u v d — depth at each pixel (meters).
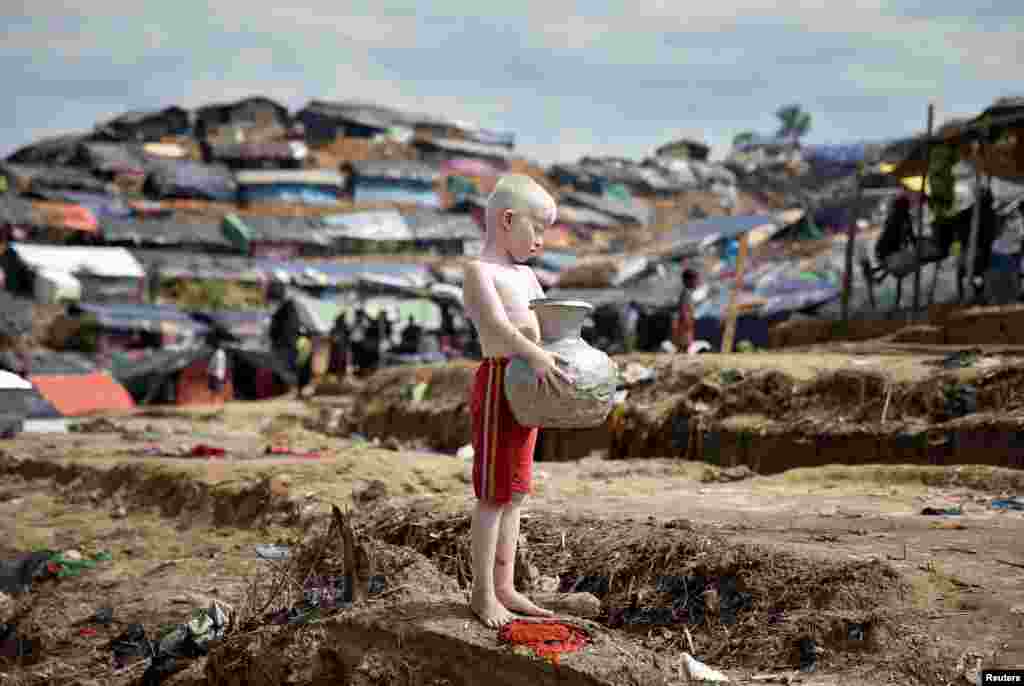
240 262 65.38
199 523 9.77
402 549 5.53
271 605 5.66
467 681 3.95
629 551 5.63
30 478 13.51
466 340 46.41
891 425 10.19
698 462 11.60
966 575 4.66
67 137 94.44
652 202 106.31
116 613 7.07
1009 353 11.01
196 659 5.53
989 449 9.18
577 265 47.66
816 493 8.59
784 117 113.06
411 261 75.12
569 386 3.86
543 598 4.78
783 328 22.39
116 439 17.62
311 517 8.97
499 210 4.15
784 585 4.69
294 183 83.31
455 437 17.25
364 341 37.38
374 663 4.22
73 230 66.19
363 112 104.94
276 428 20.53
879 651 3.99
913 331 17.09
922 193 19.41
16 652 6.85
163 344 51.38
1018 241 24.44
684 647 4.68
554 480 10.16
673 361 14.09
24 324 47.78
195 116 99.50
